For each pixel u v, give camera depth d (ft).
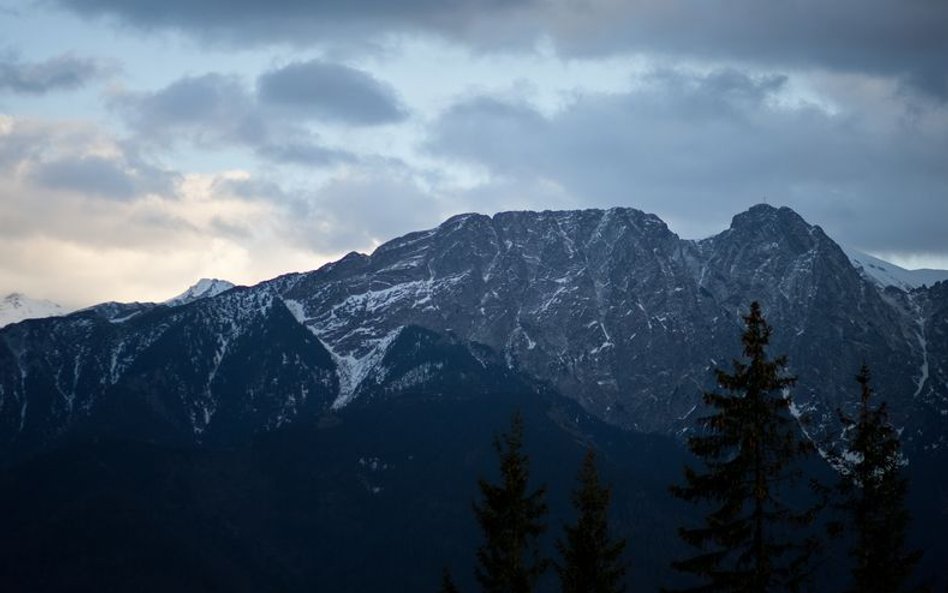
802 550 261.03
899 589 275.39
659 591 258.57
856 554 276.41
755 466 253.44
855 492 276.21
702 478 255.50
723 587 256.32
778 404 253.24
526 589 286.05
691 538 256.52
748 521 255.70
